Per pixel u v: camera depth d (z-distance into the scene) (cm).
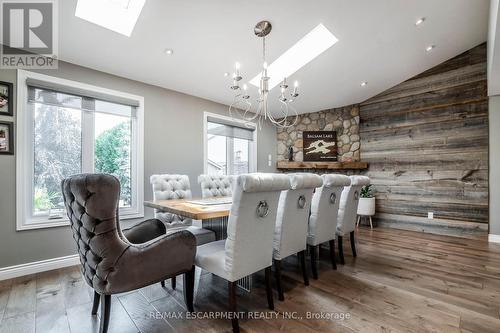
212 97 407
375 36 308
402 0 259
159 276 154
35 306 182
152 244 150
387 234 399
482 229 368
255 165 514
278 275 190
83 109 284
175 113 370
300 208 201
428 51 362
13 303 186
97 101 296
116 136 317
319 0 243
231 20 248
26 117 247
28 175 250
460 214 385
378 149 466
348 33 297
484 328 154
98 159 301
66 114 277
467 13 293
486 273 240
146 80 332
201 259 171
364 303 185
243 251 155
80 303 186
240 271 155
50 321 163
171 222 279
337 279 228
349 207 272
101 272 136
